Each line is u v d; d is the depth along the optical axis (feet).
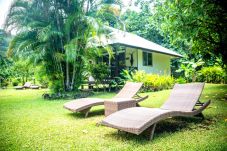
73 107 20.52
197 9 20.40
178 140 13.00
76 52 38.29
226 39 25.53
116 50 49.24
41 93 50.14
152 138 13.39
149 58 65.57
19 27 38.32
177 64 93.76
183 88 19.10
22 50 36.58
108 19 41.29
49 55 39.93
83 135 14.84
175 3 21.42
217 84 48.26
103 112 23.12
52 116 21.59
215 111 20.10
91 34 40.09
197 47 29.22
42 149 12.39
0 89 69.15
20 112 24.38
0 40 47.55
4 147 12.89
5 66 80.18
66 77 41.55
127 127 12.61
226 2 20.95
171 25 23.03
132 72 49.39
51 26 37.45
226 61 29.35
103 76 46.57
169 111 14.15
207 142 12.32
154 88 44.65
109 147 12.34
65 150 12.13
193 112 15.94
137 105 23.22
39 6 39.42
